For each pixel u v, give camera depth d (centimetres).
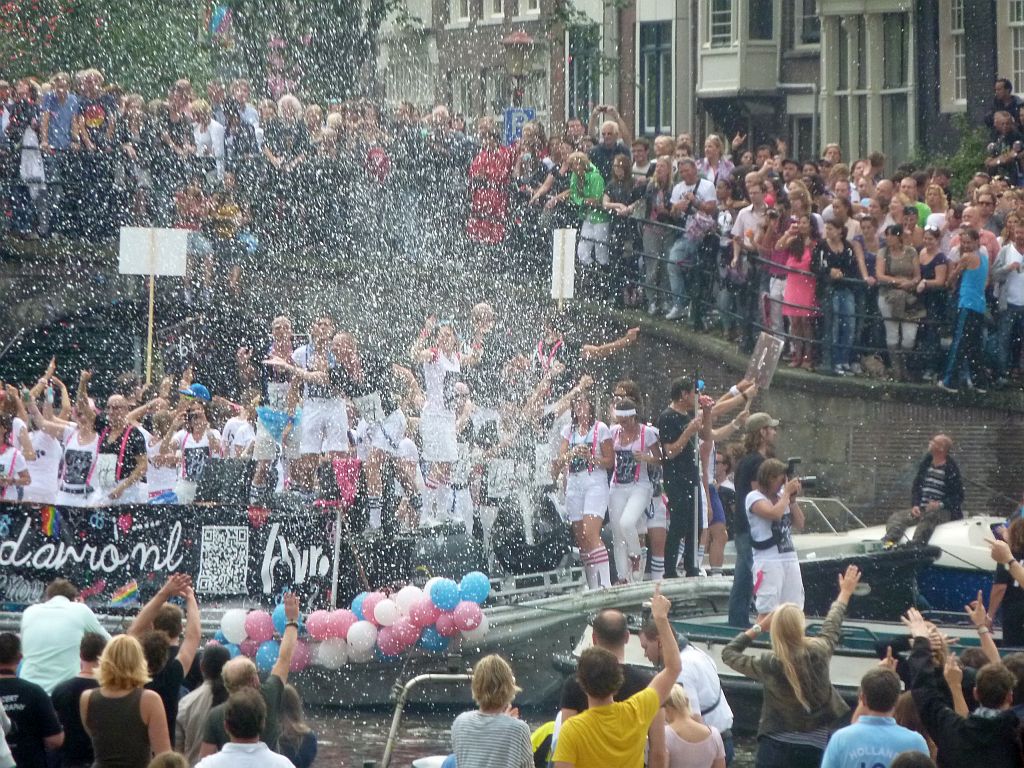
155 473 4691
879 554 4738
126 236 5194
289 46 8106
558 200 6638
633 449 4753
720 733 3309
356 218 6550
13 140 6350
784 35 10225
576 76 9956
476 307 5247
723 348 6438
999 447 6169
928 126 9044
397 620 4366
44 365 6556
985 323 6206
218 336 6456
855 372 6334
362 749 4062
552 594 4684
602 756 2630
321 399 4766
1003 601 4066
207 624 4438
